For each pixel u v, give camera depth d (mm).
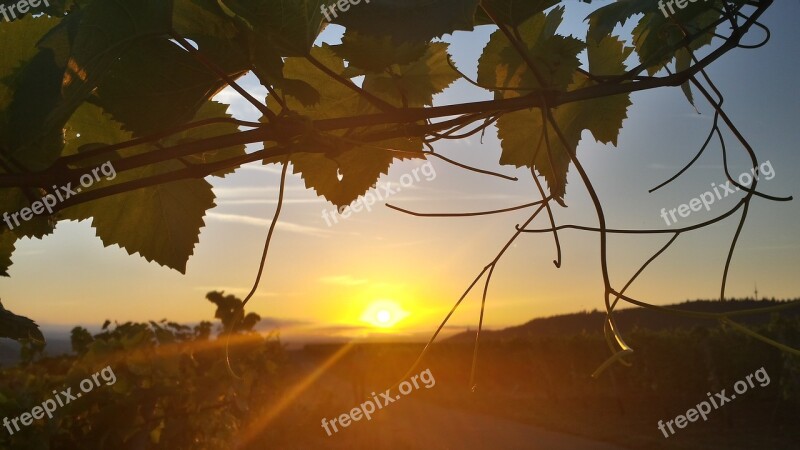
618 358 723
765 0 911
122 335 4031
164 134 790
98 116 910
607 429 20938
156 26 733
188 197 973
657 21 1022
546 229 838
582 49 957
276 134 777
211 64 769
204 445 4168
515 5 884
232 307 5398
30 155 793
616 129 1100
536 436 19875
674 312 776
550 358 32656
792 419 20391
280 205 819
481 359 37781
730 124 916
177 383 3830
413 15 696
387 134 837
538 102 845
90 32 676
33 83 657
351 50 892
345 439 13758
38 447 3201
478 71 988
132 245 972
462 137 868
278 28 769
